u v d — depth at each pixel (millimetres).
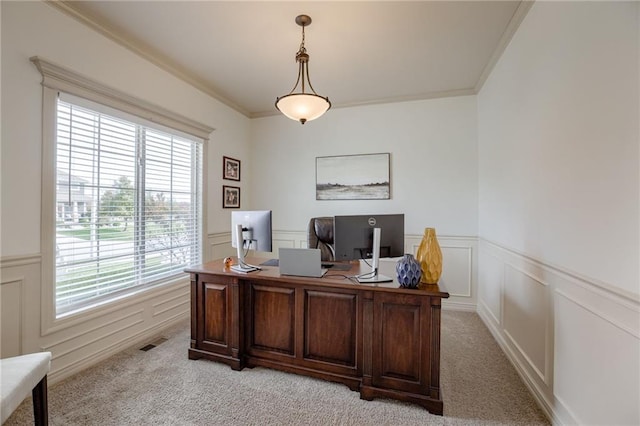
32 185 1888
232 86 3447
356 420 1663
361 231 1999
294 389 1942
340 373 1974
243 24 2277
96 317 2266
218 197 3744
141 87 2648
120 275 2529
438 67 2957
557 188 1631
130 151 2619
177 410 1730
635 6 1084
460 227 3551
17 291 1822
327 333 2004
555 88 1654
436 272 1845
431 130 3648
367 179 3896
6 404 1174
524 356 2045
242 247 2326
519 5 2037
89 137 2270
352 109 3963
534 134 1917
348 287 1893
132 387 1952
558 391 1606
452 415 1711
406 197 3746
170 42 2529
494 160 2818
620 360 1171
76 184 2188
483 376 2107
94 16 2174
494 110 2814
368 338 1854
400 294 1785
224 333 2236
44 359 1451
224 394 1886
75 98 2115
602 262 1267
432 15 2154
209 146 3580
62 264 2098
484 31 2344
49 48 1966
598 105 1292
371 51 2662
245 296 2207
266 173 4387
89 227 2283
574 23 1469
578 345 1438
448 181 3592
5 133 1771
